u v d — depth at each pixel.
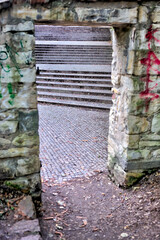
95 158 4.79
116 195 3.38
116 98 3.60
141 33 2.89
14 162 2.82
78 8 2.67
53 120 6.97
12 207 2.72
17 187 2.87
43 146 5.31
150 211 2.87
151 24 2.88
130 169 3.33
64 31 15.44
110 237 2.61
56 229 2.74
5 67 2.59
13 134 2.75
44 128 6.35
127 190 3.39
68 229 2.76
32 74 2.66
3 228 2.45
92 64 11.51
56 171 4.26
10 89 2.64
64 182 3.88
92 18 2.73
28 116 2.75
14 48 2.58
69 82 9.80
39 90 9.56
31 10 2.54
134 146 3.25
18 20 2.53
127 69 3.07
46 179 3.97
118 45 3.33
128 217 2.89
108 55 11.94
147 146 3.29
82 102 8.49
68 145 5.39
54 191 3.60
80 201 3.34
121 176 3.49
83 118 7.18
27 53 2.61
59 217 2.96
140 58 2.97
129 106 3.11
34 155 2.85
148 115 3.18
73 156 4.88
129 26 2.96
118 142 3.54
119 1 2.75
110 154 3.89
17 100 2.69
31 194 2.92
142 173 3.38
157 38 2.94
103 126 6.57
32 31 2.59
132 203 3.12
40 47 12.53
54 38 14.68
